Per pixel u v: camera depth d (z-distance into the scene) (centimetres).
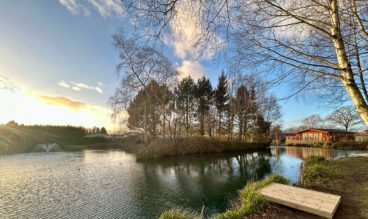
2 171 1202
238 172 1177
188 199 720
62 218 579
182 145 2070
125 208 648
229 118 2694
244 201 441
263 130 2770
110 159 1706
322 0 243
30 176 1074
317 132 3550
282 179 571
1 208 649
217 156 1920
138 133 2217
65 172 1173
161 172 1180
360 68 248
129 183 933
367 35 229
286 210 373
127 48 1496
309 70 248
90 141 3334
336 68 231
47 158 1769
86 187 870
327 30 262
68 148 2795
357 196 442
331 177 620
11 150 2216
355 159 1017
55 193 793
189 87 2939
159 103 2102
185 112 2889
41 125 2869
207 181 966
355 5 225
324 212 333
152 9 195
